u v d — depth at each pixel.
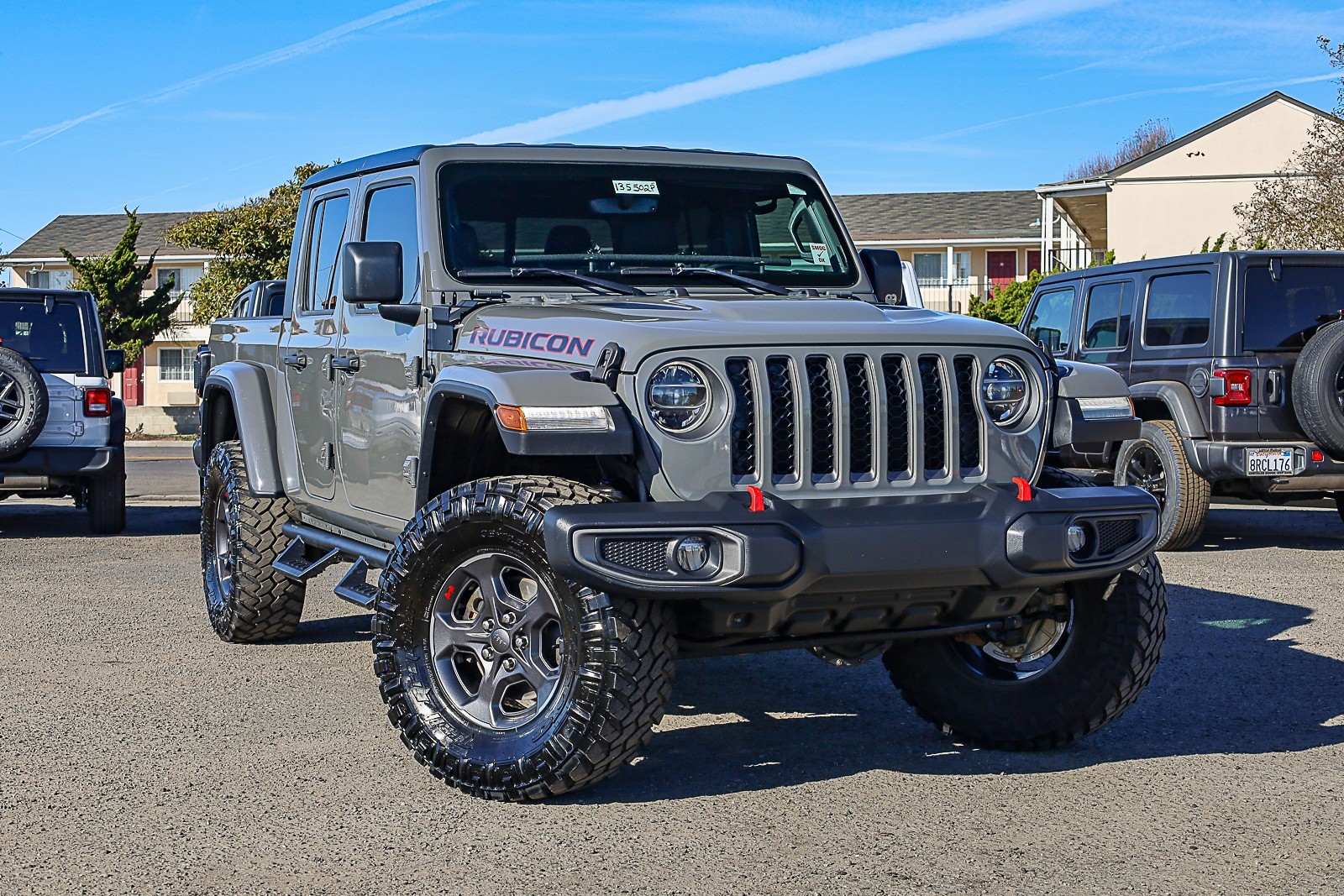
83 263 37.03
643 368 4.20
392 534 5.42
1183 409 10.05
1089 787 4.54
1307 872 3.75
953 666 5.11
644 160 5.65
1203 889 3.62
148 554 10.80
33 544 11.48
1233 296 9.87
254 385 6.84
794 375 4.29
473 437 4.91
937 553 4.15
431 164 5.37
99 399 11.96
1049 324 12.18
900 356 4.43
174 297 47.50
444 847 3.97
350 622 7.72
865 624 4.41
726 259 5.59
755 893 3.61
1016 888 3.63
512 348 4.64
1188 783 4.57
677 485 4.19
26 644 7.07
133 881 3.74
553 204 5.42
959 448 4.48
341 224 6.16
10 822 4.23
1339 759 4.86
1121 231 33.91
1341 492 10.55
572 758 4.13
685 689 6.06
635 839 4.03
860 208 48.97
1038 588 4.43
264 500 6.81
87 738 5.21
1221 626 7.39
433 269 5.20
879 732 5.29
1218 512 13.27
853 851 3.93
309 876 3.76
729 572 3.97
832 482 4.32
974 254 46.06
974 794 4.47
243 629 6.89
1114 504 4.41
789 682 6.22
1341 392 9.57
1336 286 10.07
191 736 5.24
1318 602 8.11
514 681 4.42
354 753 4.98
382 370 5.44
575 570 3.94
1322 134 25.89
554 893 3.63
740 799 4.41
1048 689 4.87
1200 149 33.34
